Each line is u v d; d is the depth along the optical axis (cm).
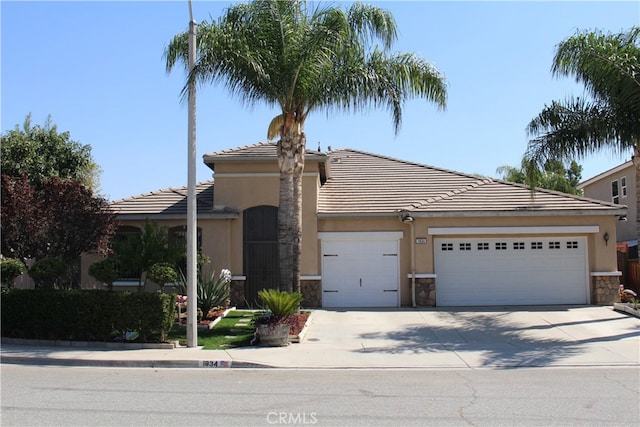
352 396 889
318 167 2047
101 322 1363
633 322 1628
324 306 2020
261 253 2028
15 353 1268
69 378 1044
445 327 1608
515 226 2000
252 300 2016
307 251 2014
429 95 1612
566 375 1079
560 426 715
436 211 1981
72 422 730
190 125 1334
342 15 1523
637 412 783
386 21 1584
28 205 1544
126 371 1131
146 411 788
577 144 1753
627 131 1650
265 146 2156
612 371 1120
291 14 1561
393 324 1656
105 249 1677
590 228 1995
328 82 1559
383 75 1555
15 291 1424
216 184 2047
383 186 2259
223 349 1323
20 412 780
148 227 1703
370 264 2041
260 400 858
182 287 1689
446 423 730
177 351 1295
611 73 1622
